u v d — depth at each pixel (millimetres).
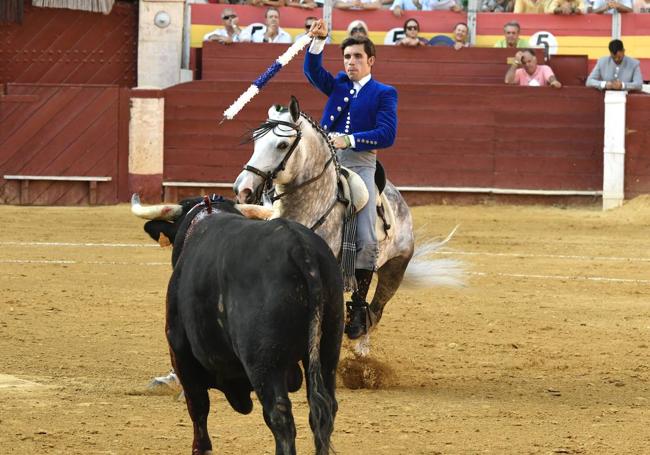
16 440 7121
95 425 7594
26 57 26234
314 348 5379
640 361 10547
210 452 6340
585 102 24406
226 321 5684
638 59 25406
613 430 7668
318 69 9297
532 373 9953
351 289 8820
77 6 26125
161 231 6633
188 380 6254
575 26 25438
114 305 13188
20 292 13922
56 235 19938
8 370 9523
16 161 24828
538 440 7348
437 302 13883
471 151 24562
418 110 24516
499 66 24875
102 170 24938
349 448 7086
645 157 24141
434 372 9953
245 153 24766
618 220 22781
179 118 24812
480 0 26344
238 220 6164
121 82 26391
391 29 25359
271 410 5391
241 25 25453
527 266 17078
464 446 7176
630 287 15297
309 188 8562
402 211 9906
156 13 25594
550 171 24516
